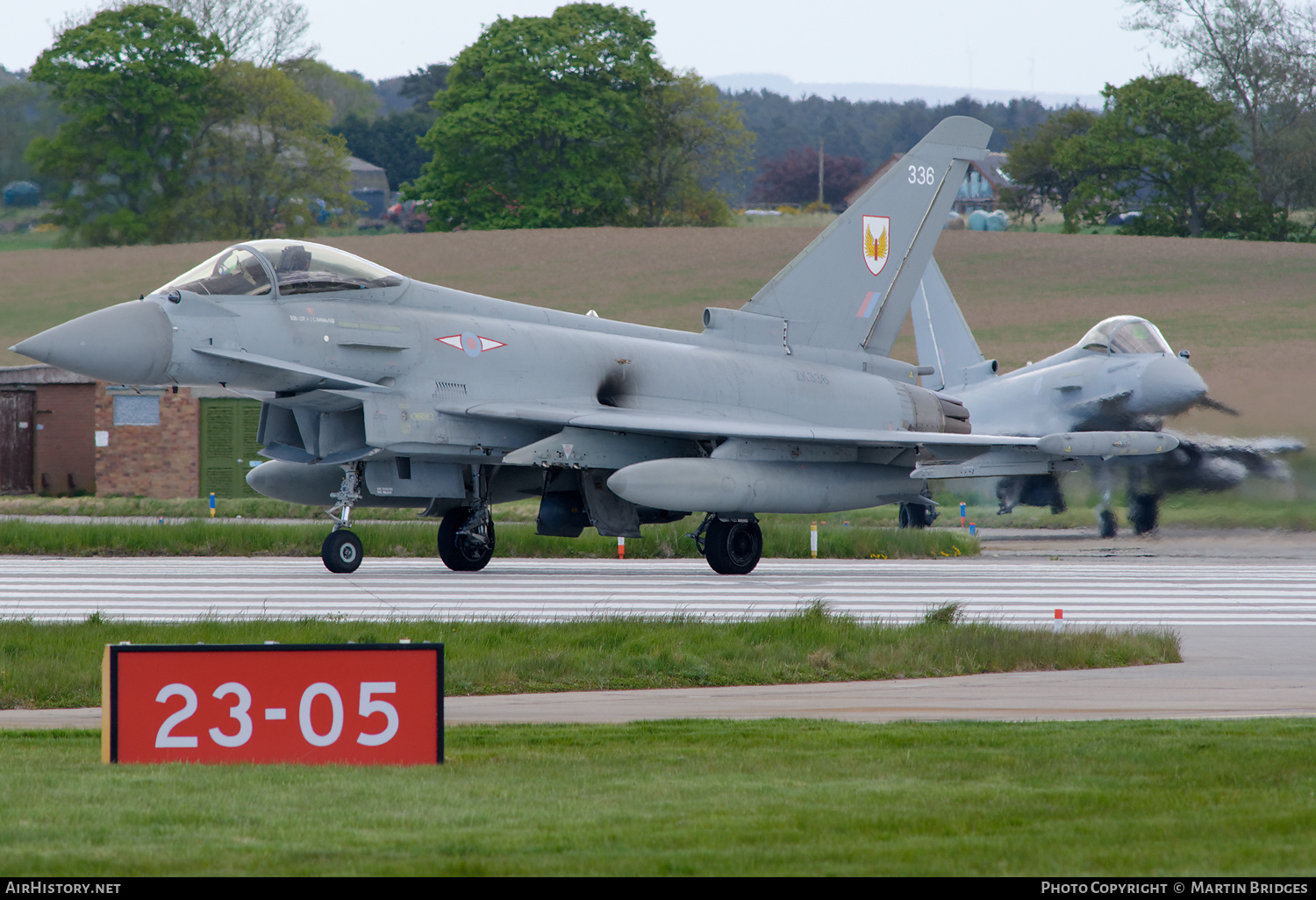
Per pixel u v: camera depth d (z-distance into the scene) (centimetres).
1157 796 2103
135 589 5891
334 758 2386
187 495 13888
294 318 6581
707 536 7331
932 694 3516
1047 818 1952
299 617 4803
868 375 8412
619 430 7000
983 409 10900
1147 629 4606
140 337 6216
